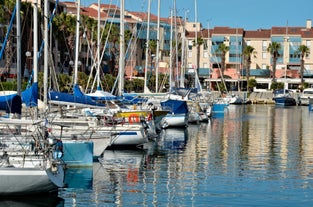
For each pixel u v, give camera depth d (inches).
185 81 3287.4
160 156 1143.6
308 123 2207.2
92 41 2581.2
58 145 789.2
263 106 3777.1
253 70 4832.7
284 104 3914.9
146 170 966.4
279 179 904.9
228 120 2338.8
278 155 1194.6
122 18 1598.2
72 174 901.8
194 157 1141.1
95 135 1019.9
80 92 1155.3
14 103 762.8
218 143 1419.8
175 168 992.9
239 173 954.7
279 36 4913.9
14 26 2079.2
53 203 708.0
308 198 768.3
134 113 1412.4
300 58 4869.6
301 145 1395.2
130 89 2267.5
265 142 1461.6
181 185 841.5
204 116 2213.3
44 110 993.5
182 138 1534.2
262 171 979.3
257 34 4997.5
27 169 681.6
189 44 4800.7
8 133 818.8
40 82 1560.0
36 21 959.0
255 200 752.3
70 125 1037.2
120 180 866.1
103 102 1401.3
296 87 4682.6
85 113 1246.3
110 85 2183.8
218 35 4877.0
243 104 4040.4
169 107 1830.7
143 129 1202.6
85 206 698.2
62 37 2512.3
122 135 1186.6
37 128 772.6
